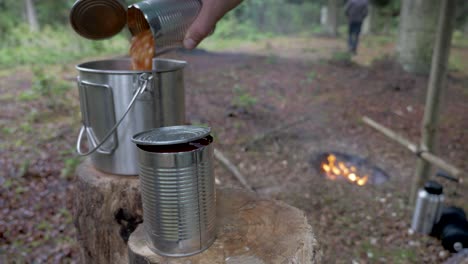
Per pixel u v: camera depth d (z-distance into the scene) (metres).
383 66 8.51
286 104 6.41
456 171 3.27
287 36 15.16
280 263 1.41
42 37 12.42
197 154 1.30
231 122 5.56
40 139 5.06
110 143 1.92
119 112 1.83
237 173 4.08
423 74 7.91
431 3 7.63
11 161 4.39
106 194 2.06
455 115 6.12
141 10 1.69
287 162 4.61
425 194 3.29
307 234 1.61
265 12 16.89
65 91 7.14
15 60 10.05
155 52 1.87
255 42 13.15
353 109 6.30
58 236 3.24
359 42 12.84
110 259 2.22
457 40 13.41
